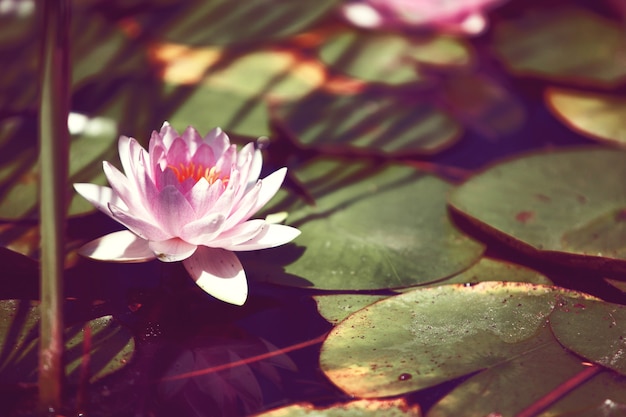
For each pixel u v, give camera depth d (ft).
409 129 5.29
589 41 5.74
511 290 4.74
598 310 4.69
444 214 4.98
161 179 4.66
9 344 4.56
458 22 5.67
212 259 4.70
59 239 4.44
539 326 4.66
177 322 4.67
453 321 4.67
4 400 4.47
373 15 5.71
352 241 4.87
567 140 5.32
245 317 4.69
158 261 4.81
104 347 4.58
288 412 4.48
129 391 4.51
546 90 5.52
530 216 4.91
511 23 5.92
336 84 5.49
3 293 4.69
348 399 4.51
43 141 4.42
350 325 4.66
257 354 4.61
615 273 4.79
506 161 5.12
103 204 4.71
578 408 4.48
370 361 4.58
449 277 4.80
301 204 4.97
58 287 4.44
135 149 4.70
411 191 5.06
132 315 4.67
